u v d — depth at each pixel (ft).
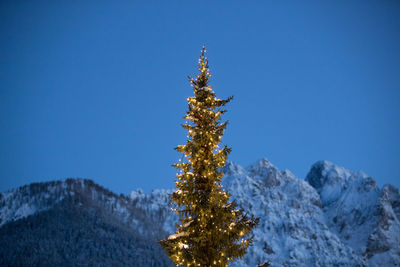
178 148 69.36
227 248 66.18
